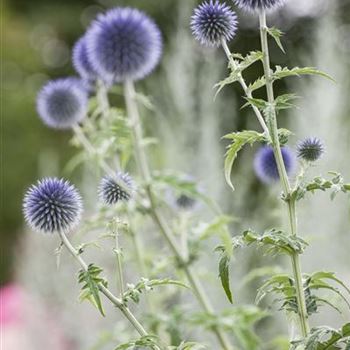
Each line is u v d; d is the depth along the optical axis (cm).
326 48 1188
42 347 1198
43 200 550
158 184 634
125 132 654
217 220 598
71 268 1218
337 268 1004
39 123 2936
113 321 1037
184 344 466
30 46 3269
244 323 594
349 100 1264
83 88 831
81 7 3341
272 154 678
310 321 905
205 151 1107
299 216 936
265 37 451
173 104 1173
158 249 905
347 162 1095
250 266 945
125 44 615
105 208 677
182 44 1216
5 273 2591
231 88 1753
